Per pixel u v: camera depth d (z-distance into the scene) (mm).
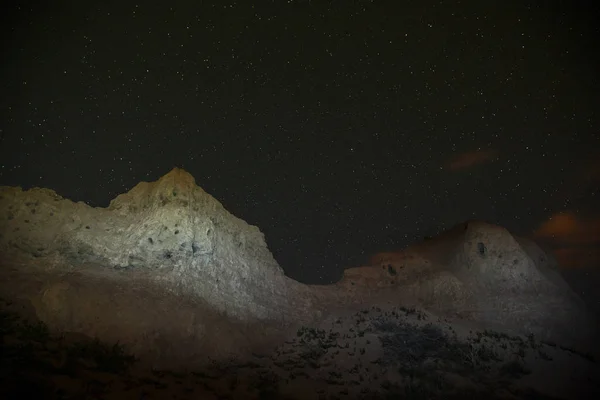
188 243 18281
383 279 24547
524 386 16422
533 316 21000
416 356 17578
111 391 10820
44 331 12336
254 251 22344
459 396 15367
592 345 20078
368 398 14602
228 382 13672
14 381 9531
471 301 22000
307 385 14875
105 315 14008
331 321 20422
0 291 13445
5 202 17594
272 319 19125
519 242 25172
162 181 19750
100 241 17969
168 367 13398
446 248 25812
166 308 15492
